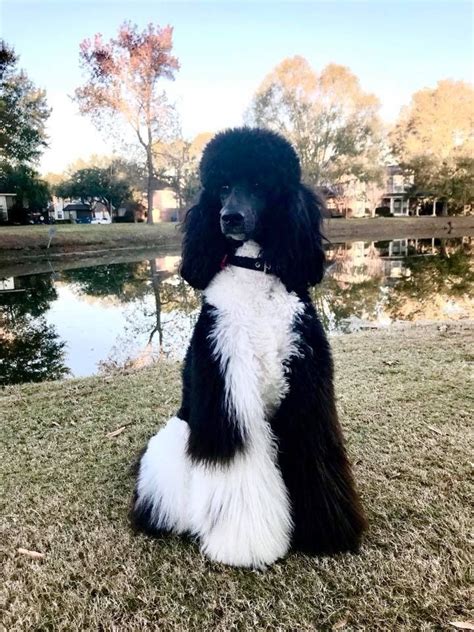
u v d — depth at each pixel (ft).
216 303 5.29
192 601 4.78
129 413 9.77
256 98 92.12
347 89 90.84
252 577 5.14
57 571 5.22
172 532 5.90
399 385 10.82
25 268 44.80
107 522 6.14
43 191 90.38
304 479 5.51
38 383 12.20
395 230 93.20
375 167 96.78
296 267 5.41
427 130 105.09
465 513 6.02
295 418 5.30
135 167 98.32
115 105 89.97
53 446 8.34
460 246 63.41
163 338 19.43
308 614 4.57
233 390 5.06
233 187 5.49
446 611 4.54
